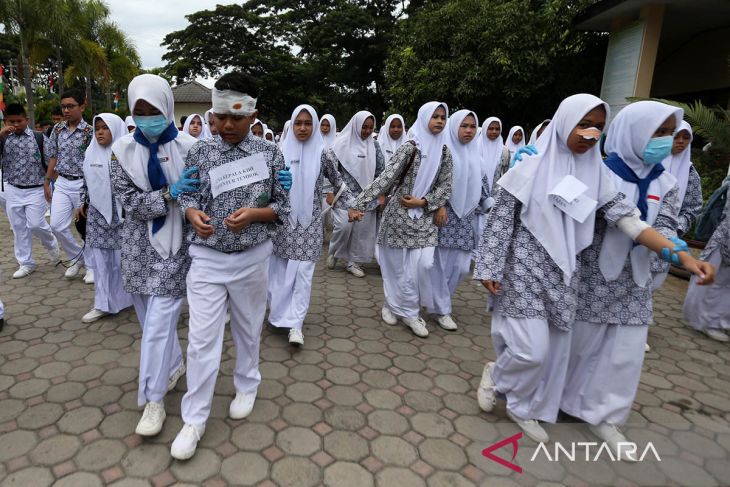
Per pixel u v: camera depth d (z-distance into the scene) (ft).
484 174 14.93
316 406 8.66
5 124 14.42
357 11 74.08
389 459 7.34
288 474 6.89
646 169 7.79
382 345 11.41
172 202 7.48
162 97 7.11
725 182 13.17
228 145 7.21
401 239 11.69
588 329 7.84
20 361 9.78
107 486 6.48
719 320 12.80
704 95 30.09
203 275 7.09
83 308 12.73
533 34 32.19
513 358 7.61
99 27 57.62
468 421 8.44
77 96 13.98
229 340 11.30
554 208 7.20
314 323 12.55
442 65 34.91
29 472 6.67
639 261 7.43
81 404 8.34
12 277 15.03
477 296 15.62
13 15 44.04
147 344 7.41
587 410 8.09
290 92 85.71
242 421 8.07
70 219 14.43
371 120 15.43
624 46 27.40
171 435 7.59
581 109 6.84
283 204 7.59
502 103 37.24
